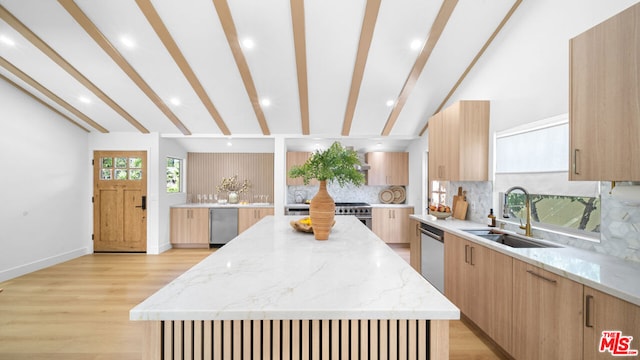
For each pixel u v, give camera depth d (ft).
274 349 3.27
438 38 9.70
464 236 8.45
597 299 4.43
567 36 7.12
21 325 8.42
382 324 3.28
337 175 6.41
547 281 5.40
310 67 11.15
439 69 11.25
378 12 8.66
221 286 3.68
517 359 6.24
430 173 12.76
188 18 8.91
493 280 7.11
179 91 12.68
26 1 8.18
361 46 9.82
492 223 9.70
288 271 4.31
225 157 20.59
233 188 20.27
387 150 20.27
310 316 3.01
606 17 6.13
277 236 7.04
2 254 12.01
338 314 3.02
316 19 8.97
